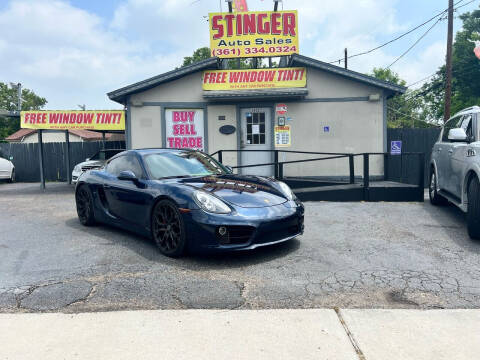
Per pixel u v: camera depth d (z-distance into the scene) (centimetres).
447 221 612
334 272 388
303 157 1143
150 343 255
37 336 267
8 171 1738
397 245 480
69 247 497
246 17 1141
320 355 238
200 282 366
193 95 1153
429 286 349
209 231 407
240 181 496
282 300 323
